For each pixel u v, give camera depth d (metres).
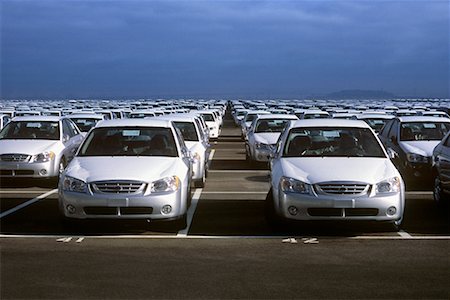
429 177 13.85
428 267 6.93
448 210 10.90
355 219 8.38
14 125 15.34
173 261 7.17
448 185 10.63
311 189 8.43
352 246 7.96
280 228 8.98
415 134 15.09
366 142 9.93
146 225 9.27
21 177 13.83
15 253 7.52
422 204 11.57
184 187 8.97
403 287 6.17
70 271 6.72
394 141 15.10
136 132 10.14
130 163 9.14
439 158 11.16
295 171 8.81
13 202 11.58
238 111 48.09
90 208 8.50
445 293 5.98
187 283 6.28
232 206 11.12
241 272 6.70
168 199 8.57
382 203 8.38
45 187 13.80
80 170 8.90
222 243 8.14
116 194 8.46
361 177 8.53
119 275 6.57
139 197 8.45
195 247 7.89
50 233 8.73
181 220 8.97
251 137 18.39
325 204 8.34
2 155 13.73
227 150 24.94
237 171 17.00
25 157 13.77
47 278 6.45
